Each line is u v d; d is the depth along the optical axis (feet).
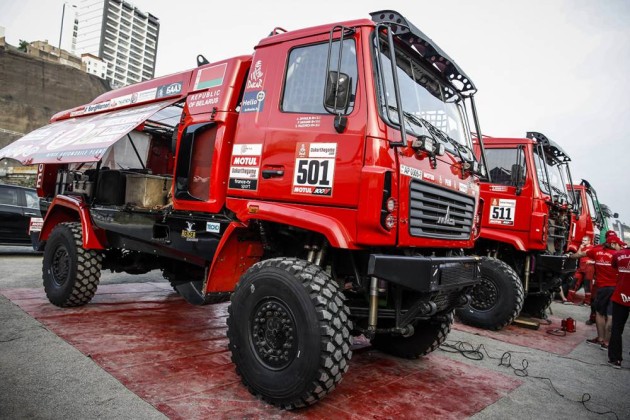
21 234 32.83
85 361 11.35
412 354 14.19
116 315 16.53
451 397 11.26
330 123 10.36
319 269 9.99
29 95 214.48
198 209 12.97
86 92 238.27
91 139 14.92
